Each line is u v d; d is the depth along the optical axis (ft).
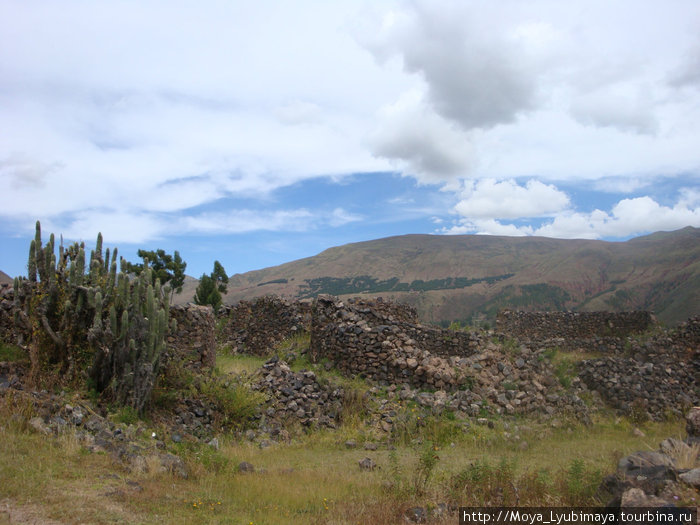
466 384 59.06
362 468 38.06
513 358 69.56
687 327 82.58
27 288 44.24
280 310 85.76
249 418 49.37
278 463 39.52
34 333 43.01
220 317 101.50
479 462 38.19
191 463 34.12
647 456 25.30
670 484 21.80
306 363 69.10
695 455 26.13
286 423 50.34
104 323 44.19
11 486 23.82
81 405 38.24
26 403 33.55
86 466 28.71
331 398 54.44
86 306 44.62
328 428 50.75
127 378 41.45
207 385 49.62
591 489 26.17
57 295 44.88
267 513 26.76
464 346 67.92
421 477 32.22
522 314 105.19
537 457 41.75
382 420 51.55
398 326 69.10
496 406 56.80
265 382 54.54
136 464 30.68
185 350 56.44
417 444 46.85
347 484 33.04
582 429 55.01
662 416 62.08
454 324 86.74
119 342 42.09
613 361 69.36
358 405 53.72
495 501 27.48
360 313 68.85
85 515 22.39
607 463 37.42
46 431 31.55
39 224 45.88
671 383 68.23
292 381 55.11
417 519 25.55
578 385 68.23
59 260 46.85
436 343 68.64
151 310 43.11
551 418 56.75
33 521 21.08
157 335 43.78
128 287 43.47
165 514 24.29
